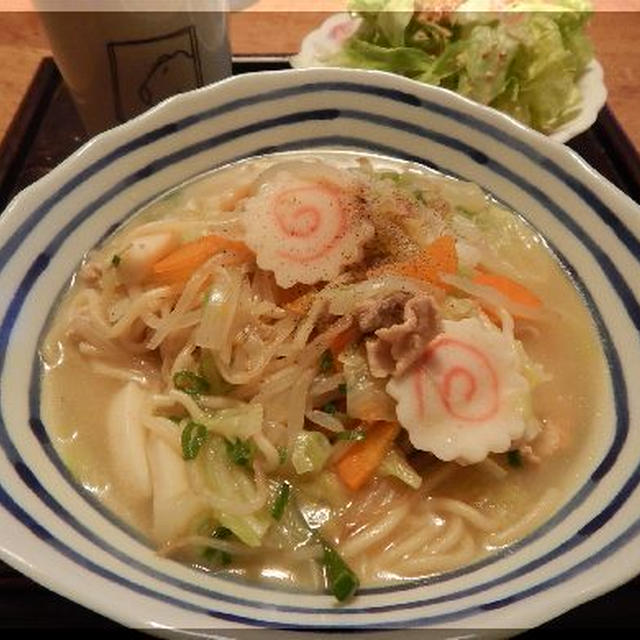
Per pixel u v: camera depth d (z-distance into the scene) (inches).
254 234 8.7
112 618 5.5
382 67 14.5
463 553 7.2
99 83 11.9
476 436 7.5
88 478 7.6
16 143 12.4
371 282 8.3
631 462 7.2
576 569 5.9
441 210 9.8
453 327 7.9
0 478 6.5
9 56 14.8
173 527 7.1
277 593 6.7
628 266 8.7
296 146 10.9
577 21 14.2
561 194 9.6
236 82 10.3
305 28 15.7
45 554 5.9
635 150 12.5
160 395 8.3
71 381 8.5
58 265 8.9
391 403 7.7
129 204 9.9
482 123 10.2
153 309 8.8
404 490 7.7
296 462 7.5
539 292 9.3
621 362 8.3
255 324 8.4
